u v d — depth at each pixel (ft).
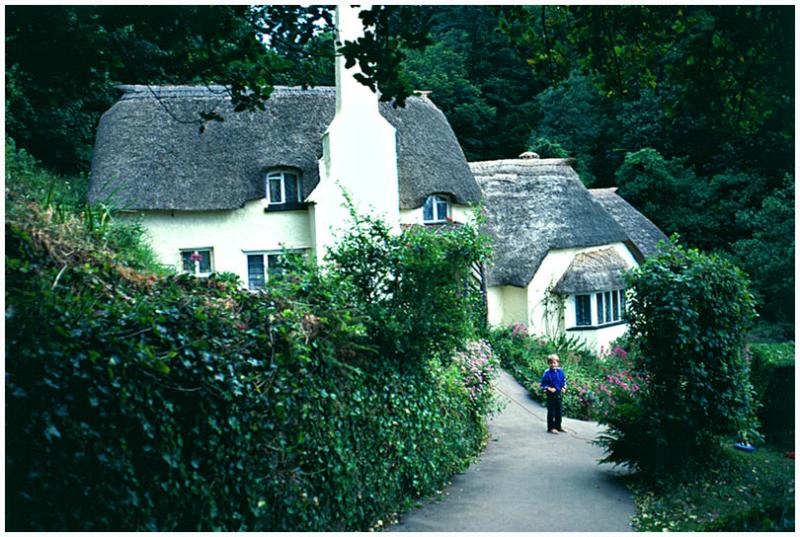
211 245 66.69
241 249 67.56
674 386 33.60
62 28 23.63
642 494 32.19
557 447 43.93
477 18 145.89
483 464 38.99
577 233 85.40
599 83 34.35
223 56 26.43
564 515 28.73
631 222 106.22
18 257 21.94
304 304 25.04
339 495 24.04
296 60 29.30
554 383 49.16
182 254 66.44
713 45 30.89
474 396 43.04
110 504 16.05
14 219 23.12
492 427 50.75
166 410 17.83
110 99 87.04
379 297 31.32
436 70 133.49
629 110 138.72
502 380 65.41
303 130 70.23
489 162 92.94
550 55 33.35
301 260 28.19
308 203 66.80
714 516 28.19
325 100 72.64
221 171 66.33
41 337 15.66
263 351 21.45
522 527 27.02
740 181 123.54
